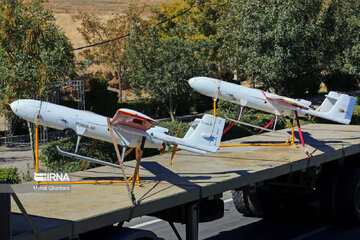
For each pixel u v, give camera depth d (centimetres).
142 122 816
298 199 1242
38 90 1984
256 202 1186
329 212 1109
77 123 884
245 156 1047
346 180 1094
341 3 3206
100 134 892
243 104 1326
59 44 2056
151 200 692
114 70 4666
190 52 2958
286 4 2862
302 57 2894
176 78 2975
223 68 4856
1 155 2467
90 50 4391
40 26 2045
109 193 747
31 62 1983
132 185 733
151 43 3006
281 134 1362
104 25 4431
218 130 927
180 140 893
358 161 1198
